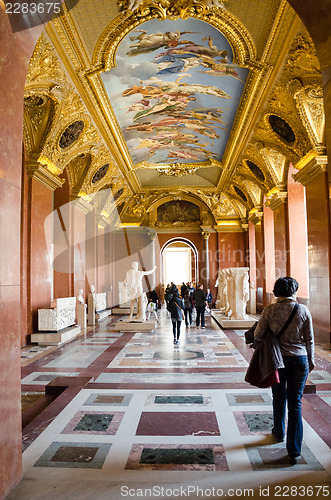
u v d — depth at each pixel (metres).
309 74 9.52
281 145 13.45
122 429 4.50
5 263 3.25
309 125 10.99
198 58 10.65
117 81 11.34
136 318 14.67
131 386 6.42
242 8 8.30
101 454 3.87
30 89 9.51
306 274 15.30
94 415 4.97
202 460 3.71
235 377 7.05
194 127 16.47
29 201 11.52
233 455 3.80
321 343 10.86
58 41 8.44
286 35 8.70
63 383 6.57
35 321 11.59
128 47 9.77
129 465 3.63
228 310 16.64
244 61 10.02
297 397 3.68
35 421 4.77
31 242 11.46
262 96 11.58
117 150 16.44
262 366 3.69
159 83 12.12
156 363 8.48
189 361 8.65
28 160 11.42
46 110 10.84
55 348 10.71
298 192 15.65
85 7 7.71
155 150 19.59
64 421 4.77
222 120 14.85
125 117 14.25
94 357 9.32
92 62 9.66
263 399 5.53
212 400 5.54
